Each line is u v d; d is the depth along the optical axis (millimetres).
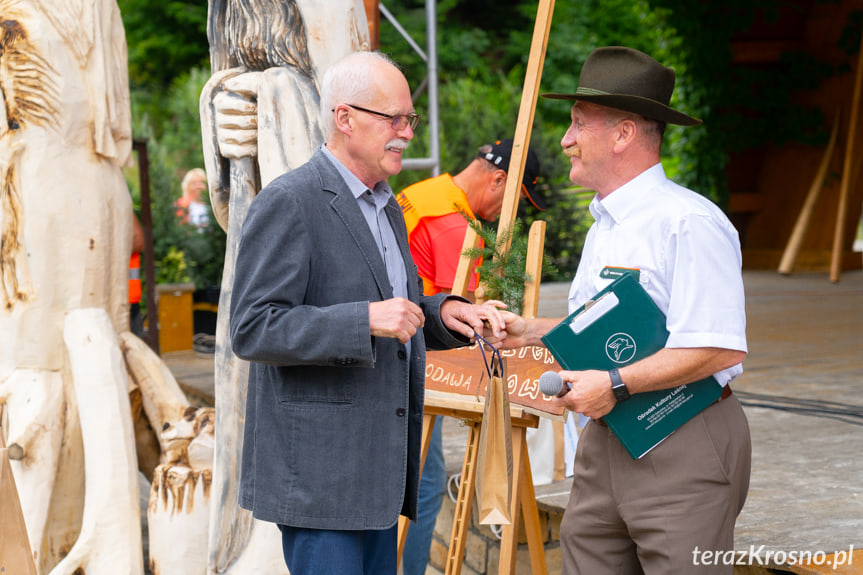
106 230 3631
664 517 2080
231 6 3084
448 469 3902
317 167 2148
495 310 2326
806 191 11312
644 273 2105
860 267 11469
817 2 10812
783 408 4719
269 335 1989
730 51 10992
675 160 12500
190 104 13602
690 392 2074
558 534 3428
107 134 3615
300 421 2100
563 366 2129
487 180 3328
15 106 3463
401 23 18125
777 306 8570
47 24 3465
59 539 3574
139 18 18250
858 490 3307
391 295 2150
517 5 21281
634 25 18422
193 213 9648
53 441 3469
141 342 3781
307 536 2131
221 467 3092
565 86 18531
